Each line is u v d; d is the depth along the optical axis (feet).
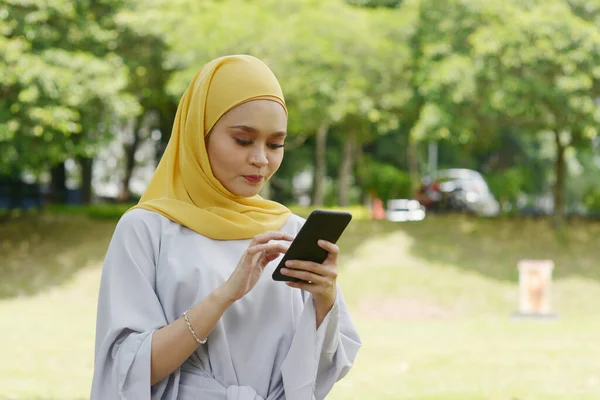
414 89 64.69
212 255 8.41
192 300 8.23
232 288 7.75
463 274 53.72
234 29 58.34
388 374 28.37
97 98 54.60
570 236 59.82
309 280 8.07
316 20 61.87
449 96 56.90
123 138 91.50
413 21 64.95
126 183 90.68
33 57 51.70
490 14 56.54
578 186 143.64
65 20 56.39
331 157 102.01
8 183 73.77
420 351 33.78
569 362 30.81
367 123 72.74
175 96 59.47
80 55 53.78
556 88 53.36
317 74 59.62
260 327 8.55
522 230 61.21
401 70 65.10
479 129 64.95
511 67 54.24
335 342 8.66
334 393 25.14
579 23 52.44
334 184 112.78
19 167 56.75
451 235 60.13
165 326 8.03
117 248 8.41
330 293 8.25
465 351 33.73
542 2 56.03
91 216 67.15
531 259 55.83
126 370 7.77
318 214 7.66
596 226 62.39
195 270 8.26
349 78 60.90
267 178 8.70
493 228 61.62
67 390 25.36
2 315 45.01
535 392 25.26
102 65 53.93
